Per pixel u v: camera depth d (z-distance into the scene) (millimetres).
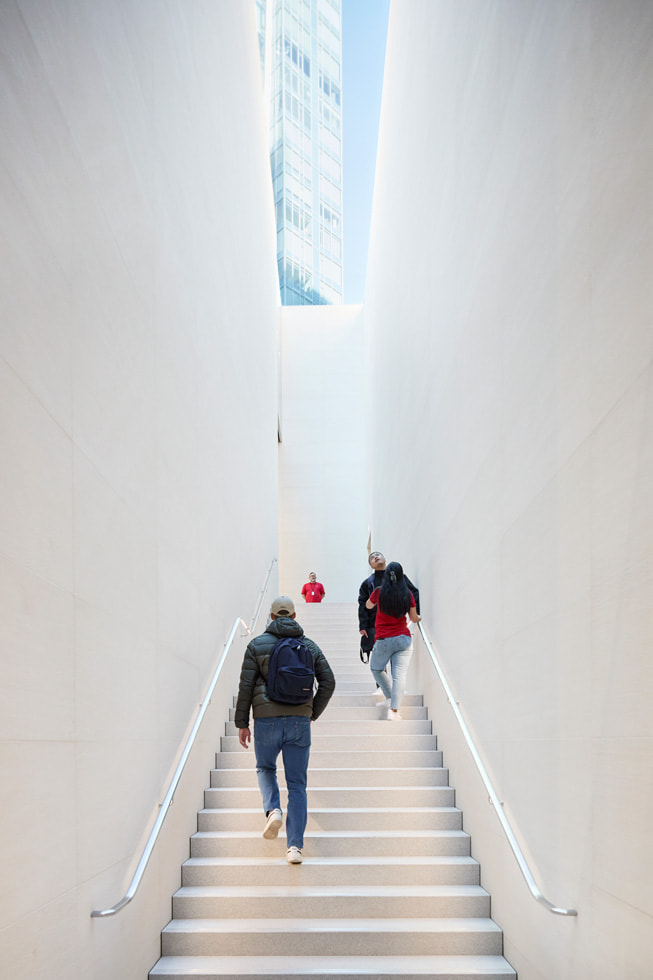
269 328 12547
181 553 4520
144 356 3719
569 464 2732
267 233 12164
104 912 2742
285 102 36781
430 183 6484
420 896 4070
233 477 7074
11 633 2104
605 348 2393
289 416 18625
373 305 14758
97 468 2928
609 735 2330
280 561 18062
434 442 6180
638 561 2131
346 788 5234
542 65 3109
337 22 42594
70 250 2654
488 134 4172
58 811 2428
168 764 4051
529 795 3225
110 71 3164
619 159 2287
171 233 4383
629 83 2209
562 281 2826
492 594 3984
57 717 2443
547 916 2975
